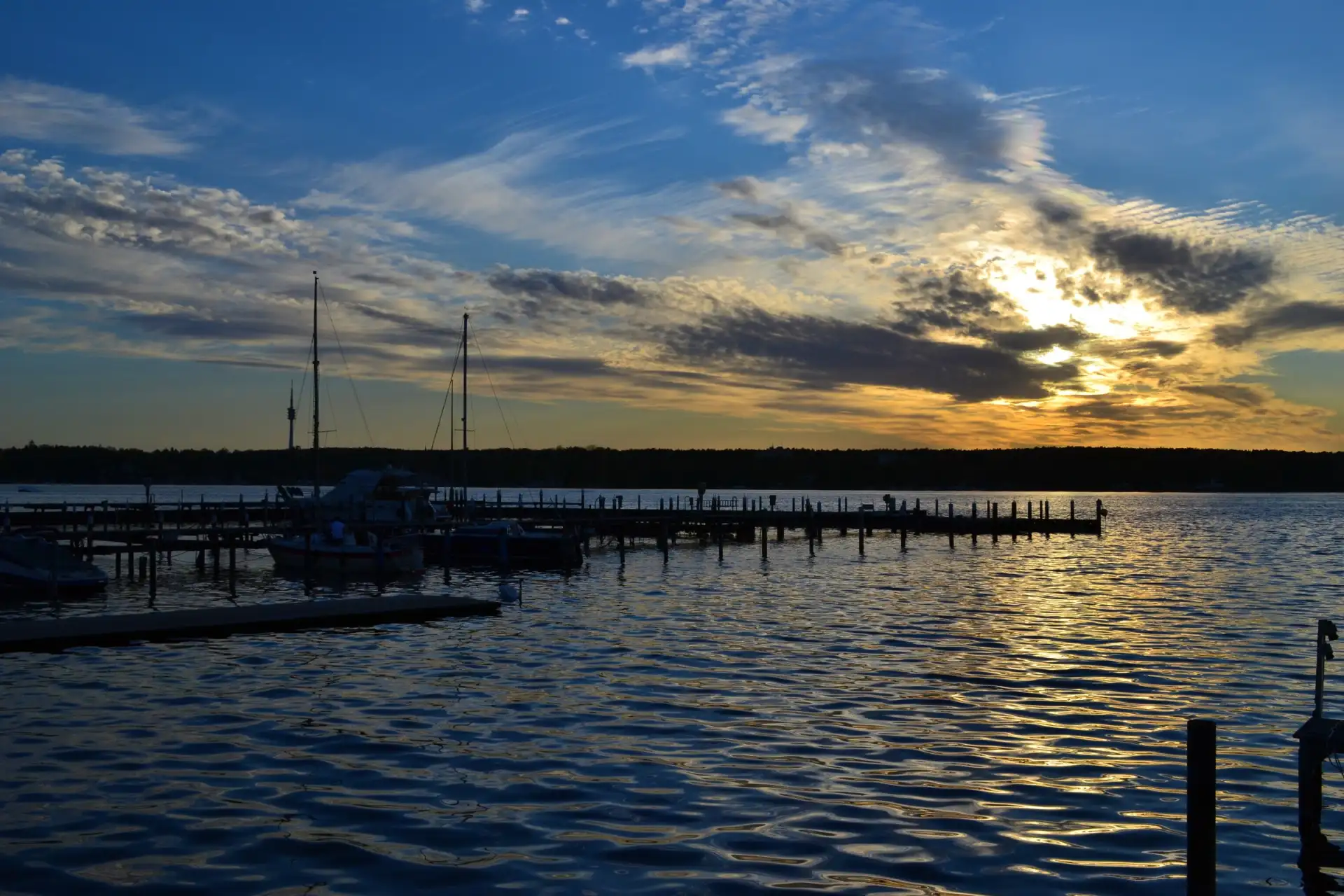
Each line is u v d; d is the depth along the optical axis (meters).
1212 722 11.95
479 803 15.17
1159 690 23.31
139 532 49.81
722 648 28.70
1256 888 12.50
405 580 50.16
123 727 19.56
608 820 14.52
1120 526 114.50
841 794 15.69
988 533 90.06
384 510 62.19
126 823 14.25
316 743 18.42
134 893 12.02
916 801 15.42
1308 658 27.38
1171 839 14.02
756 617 35.59
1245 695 22.80
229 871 12.66
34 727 19.53
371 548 51.28
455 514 72.19
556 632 31.62
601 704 21.64
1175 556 67.19
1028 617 35.78
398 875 12.56
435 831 14.02
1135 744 18.64
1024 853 13.47
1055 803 15.41
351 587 46.84
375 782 16.12
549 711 20.91
